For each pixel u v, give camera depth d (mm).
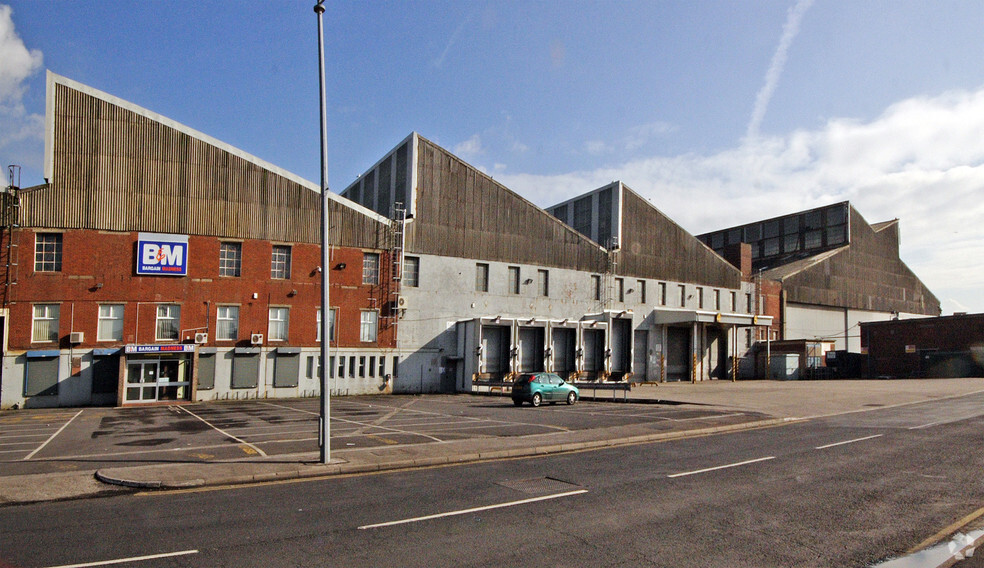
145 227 34594
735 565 7082
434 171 44250
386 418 23969
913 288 80812
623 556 7418
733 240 89625
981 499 10023
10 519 9234
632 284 53531
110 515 9461
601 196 55500
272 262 37750
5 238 32094
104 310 33594
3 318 31734
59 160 33250
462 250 44719
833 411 25625
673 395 36219
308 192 39156
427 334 42656
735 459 14219
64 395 32344
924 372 54375
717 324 57031
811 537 8133
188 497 10742
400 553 7531
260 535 8305
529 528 8617
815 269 69125
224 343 35938
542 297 47875
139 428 21391
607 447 16516
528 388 30719
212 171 36500
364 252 40781
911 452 14789
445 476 12539
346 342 39625
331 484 11828
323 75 14516
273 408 30156
